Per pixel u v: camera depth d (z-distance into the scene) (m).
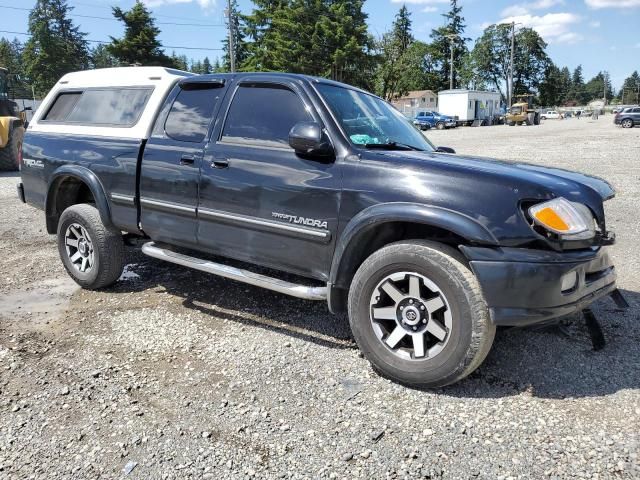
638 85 147.38
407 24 74.12
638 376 3.29
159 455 2.64
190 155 4.11
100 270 4.80
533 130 38.12
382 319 3.29
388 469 2.51
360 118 3.86
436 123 47.72
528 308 2.88
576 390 3.15
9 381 3.33
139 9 50.41
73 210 4.88
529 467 2.50
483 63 89.44
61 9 73.75
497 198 2.94
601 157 16.22
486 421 2.86
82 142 4.87
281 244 3.69
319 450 2.66
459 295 2.96
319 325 4.16
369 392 3.18
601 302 4.50
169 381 3.33
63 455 2.64
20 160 5.47
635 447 2.62
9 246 6.67
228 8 41.09
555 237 2.87
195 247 4.23
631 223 7.43
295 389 3.22
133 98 4.71
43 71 72.94
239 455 2.63
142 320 4.28
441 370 3.05
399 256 3.13
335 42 46.41
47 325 4.20
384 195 3.20
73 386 3.27
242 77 4.08
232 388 3.24
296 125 3.46
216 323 4.21
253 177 3.75
